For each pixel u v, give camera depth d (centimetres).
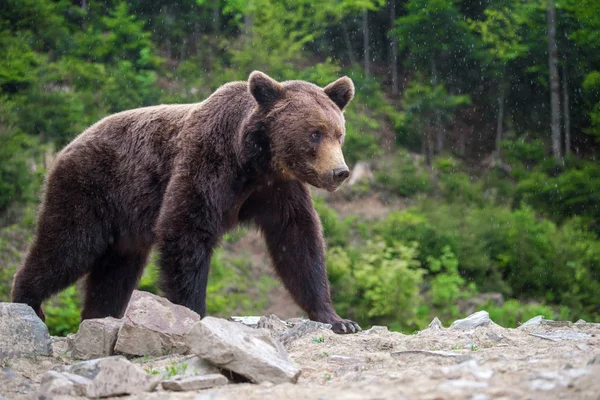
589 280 2052
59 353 639
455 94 2906
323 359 564
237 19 2670
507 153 2694
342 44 3084
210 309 1767
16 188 1852
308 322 652
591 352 488
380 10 3091
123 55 2452
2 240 1769
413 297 1769
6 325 600
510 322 1823
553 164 2617
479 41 2756
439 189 2459
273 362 472
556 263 2059
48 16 2402
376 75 3058
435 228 2073
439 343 601
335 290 1770
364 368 510
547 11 2731
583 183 2366
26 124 1988
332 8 2814
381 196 2406
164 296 679
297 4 2772
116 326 608
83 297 813
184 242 671
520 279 2034
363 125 2688
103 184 745
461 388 376
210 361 478
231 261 1983
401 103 2930
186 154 696
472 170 2705
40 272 741
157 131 735
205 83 2488
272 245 738
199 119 711
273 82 684
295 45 2595
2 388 530
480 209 2319
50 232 738
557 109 2708
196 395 426
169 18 2703
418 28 2745
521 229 2127
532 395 359
